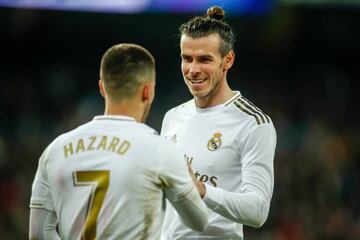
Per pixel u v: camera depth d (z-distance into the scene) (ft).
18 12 104.73
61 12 105.50
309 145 95.30
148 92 23.20
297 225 80.59
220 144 27.99
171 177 22.45
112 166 22.29
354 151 97.86
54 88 109.50
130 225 22.07
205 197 24.41
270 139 27.25
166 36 109.81
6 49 111.75
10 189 76.89
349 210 85.56
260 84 120.88
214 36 27.43
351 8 99.76
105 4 77.51
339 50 120.78
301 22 111.55
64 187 22.72
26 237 72.38
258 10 79.97
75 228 22.47
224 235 28.07
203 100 28.86
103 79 23.07
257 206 25.53
